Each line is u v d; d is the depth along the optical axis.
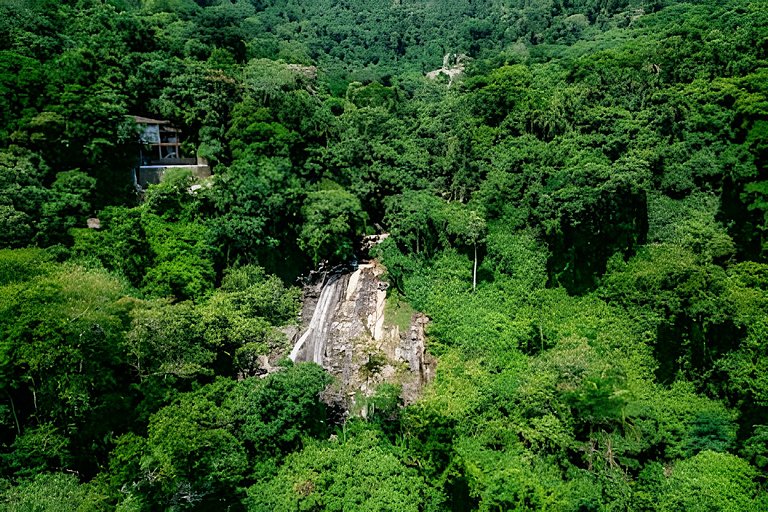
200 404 33.53
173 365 34.97
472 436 40.19
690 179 52.19
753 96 50.34
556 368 41.59
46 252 39.03
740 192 48.66
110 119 51.69
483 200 58.31
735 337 42.00
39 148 47.31
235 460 32.66
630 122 57.19
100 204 49.47
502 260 54.94
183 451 30.52
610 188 50.41
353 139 63.59
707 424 39.88
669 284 45.81
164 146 59.38
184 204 50.28
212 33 77.31
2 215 38.12
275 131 58.28
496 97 68.69
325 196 55.31
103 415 33.00
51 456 30.25
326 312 51.22
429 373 46.38
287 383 36.88
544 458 38.34
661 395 43.19
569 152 58.41
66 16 66.06
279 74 70.81
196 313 38.38
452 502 35.66
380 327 49.94
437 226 56.62
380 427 39.66
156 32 71.12
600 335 47.59
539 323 49.59
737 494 34.72
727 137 52.06
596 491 35.59
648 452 38.97
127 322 34.78
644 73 61.88
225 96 62.72
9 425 31.47
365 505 32.12
